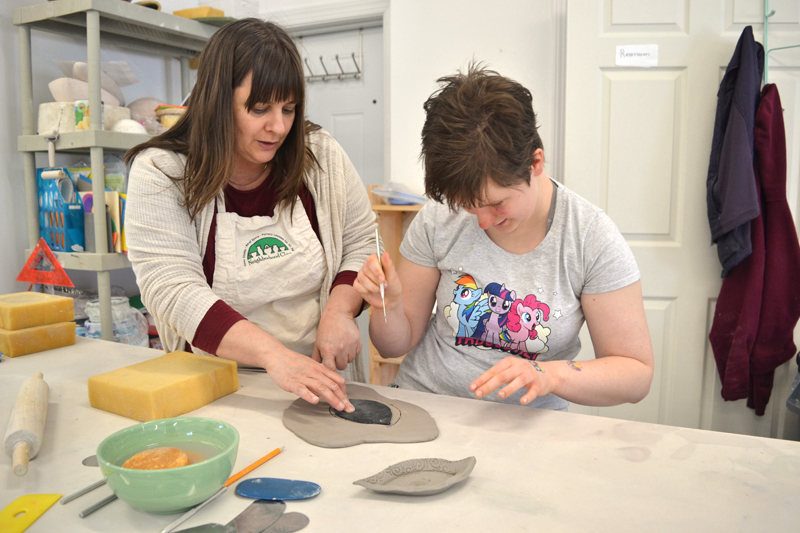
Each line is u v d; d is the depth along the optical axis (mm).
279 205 1109
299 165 1077
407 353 1190
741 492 620
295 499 604
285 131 986
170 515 583
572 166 1927
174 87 2625
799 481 644
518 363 836
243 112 942
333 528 553
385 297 983
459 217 1051
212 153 955
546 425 812
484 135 732
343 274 1161
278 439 765
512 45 2225
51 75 2133
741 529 550
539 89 2207
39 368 1079
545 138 2219
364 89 2742
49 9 1829
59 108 1880
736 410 1892
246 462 695
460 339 1072
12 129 2033
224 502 604
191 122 997
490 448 735
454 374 1068
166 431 670
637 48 1844
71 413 856
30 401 783
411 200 2217
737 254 1727
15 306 1164
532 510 583
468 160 740
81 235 1941
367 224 1249
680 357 1918
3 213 2021
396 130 2420
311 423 805
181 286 945
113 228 1903
